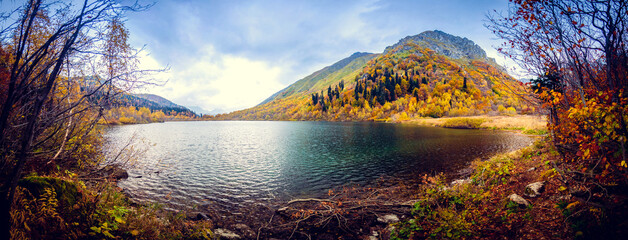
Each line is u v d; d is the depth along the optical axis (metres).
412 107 143.50
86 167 10.88
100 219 5.72
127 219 6.33
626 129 4.21
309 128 79.19
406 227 8.01
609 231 4.52
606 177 5.37
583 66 5.21
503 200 7.88
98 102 5.66
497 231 6.20
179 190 14.27
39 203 4.88
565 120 6.38
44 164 7.59
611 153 5.04
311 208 11.26
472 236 6.30
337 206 11.11
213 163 22.64
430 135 44.06
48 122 4.80
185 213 10.38
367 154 26.08
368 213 10.06
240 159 24.73
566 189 6.63
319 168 20.16
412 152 26.31
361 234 8.41
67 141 8.15
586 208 5.30
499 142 31.58
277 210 11.01
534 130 39.56
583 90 5.36
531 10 5.32
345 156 25.31
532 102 7.36
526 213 6.55
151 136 51.38
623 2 4.26
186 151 30.17
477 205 8.24
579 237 4.75
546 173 8.27
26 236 4.18
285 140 42.72
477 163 17.08
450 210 7.85
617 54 4.83
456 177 15.83
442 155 23.95
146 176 16.80
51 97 4.80
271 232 8.84
